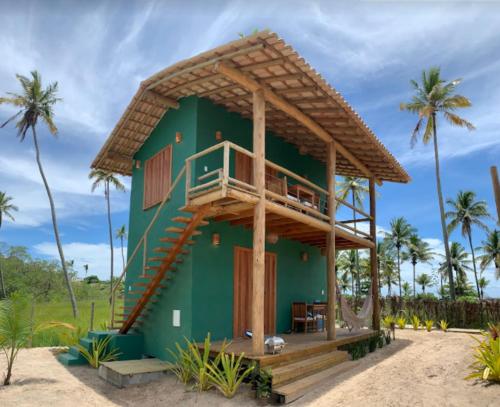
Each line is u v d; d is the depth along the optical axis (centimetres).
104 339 946
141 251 1098
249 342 856
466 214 3981
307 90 812
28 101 2734
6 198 4247
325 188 1405
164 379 771
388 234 4706
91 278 6325
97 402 660
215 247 916
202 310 864
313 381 697
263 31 652
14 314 738
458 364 728
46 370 855
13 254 4272
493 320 1809
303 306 1146
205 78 851
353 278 4900
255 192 750
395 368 758
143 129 1102
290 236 1165
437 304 1967
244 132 1040
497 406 482
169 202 980
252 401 623
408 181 1383
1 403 612
